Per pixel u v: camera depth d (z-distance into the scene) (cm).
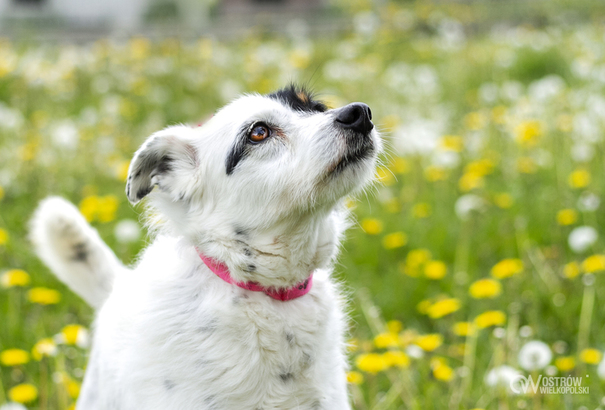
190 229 302
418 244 595
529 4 1953
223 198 296
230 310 280
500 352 377
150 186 313
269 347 284
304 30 1750
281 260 294
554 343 437
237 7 2586
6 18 2223
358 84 1109
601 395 359
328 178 293
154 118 991
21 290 511
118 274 352
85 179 759
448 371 369
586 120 768
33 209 681
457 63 1272
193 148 310
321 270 321
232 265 291
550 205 631
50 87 1127
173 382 275
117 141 887
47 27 2142
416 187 710
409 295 514
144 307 288
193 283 290
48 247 363
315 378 294
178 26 1881
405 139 771
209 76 1202
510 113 907
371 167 307
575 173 652
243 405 279
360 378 379
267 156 293
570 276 485
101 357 306
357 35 1636
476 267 548
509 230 597
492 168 738
